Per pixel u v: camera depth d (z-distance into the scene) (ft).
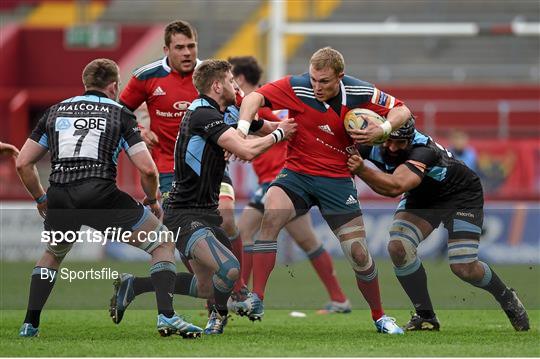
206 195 79.51
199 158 78.38
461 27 207.31
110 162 78.02
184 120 79.51
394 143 85.15
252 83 105.50
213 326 84.23
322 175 83.46
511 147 216.33
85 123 77.56
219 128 77.61
